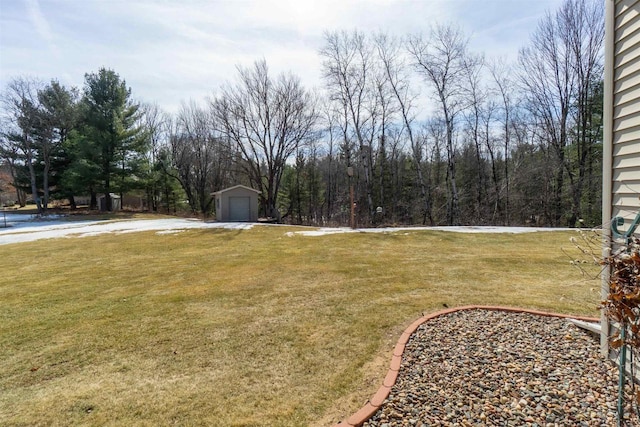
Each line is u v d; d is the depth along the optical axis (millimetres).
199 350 3086
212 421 2102
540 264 6422
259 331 3479
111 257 8281
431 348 2812
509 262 6629
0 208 28344
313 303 4328
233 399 2320
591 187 15062
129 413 2201
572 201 15609
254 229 13781
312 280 5543
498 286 4863
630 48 2312
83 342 3334
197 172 26844
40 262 7801
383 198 21875
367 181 19750
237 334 3420
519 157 18641
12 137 21922
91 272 6648
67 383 2590
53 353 3107
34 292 5250
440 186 20828
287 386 2459
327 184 28062
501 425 1867
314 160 27625
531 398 2096
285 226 15086
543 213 17469
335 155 26891
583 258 6848
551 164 16641
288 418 2102
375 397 2184
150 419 2135
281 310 4105
